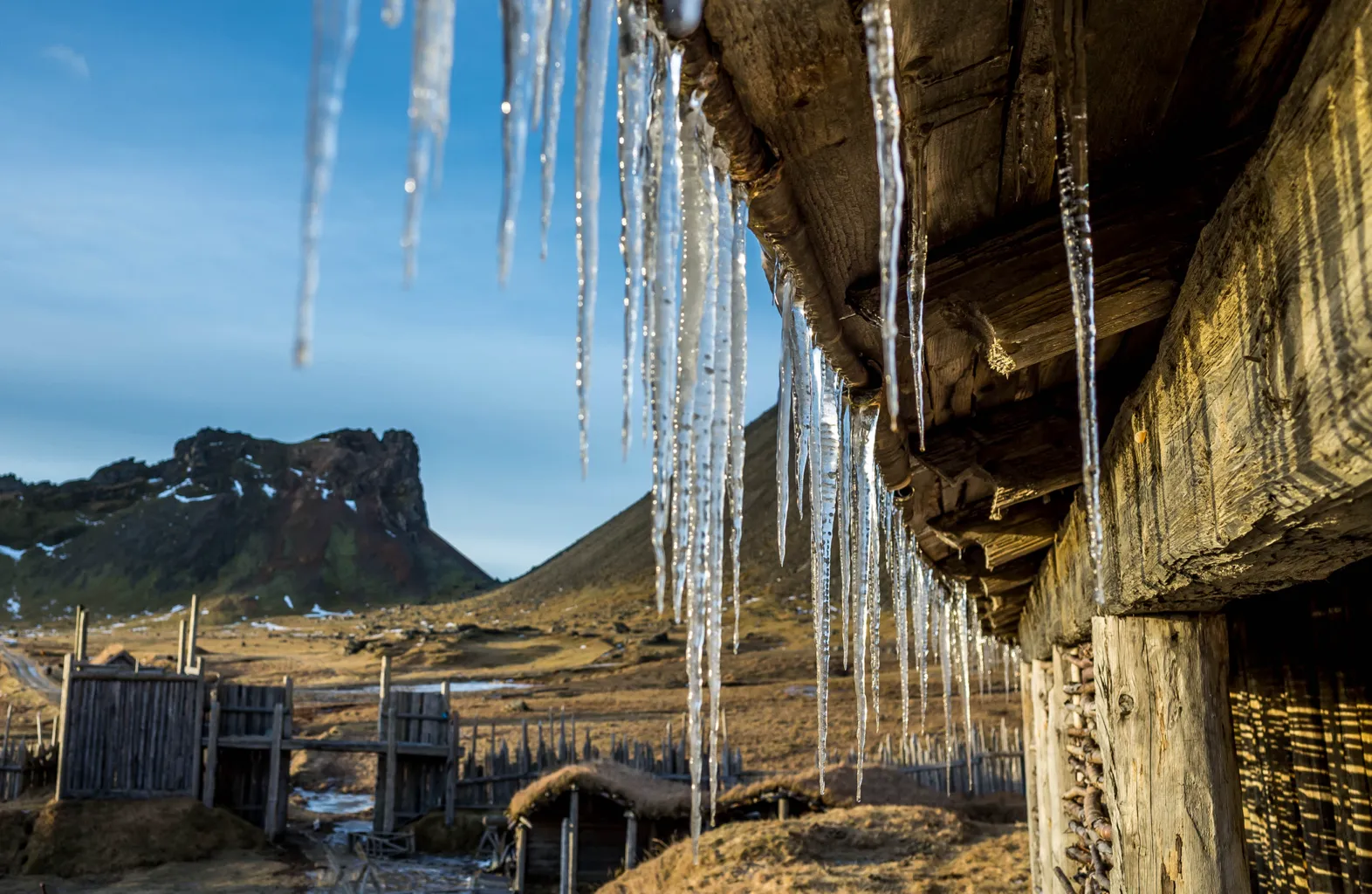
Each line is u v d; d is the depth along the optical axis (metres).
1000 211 1.95
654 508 1.63
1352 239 1.07
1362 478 1.17
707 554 1.85
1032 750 7.16
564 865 13.92
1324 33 1.13
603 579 107.81
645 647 62.22
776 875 10.17
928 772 18.28
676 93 1.38
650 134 1.46
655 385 1.55
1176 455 1.99
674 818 14.92
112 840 16.69
